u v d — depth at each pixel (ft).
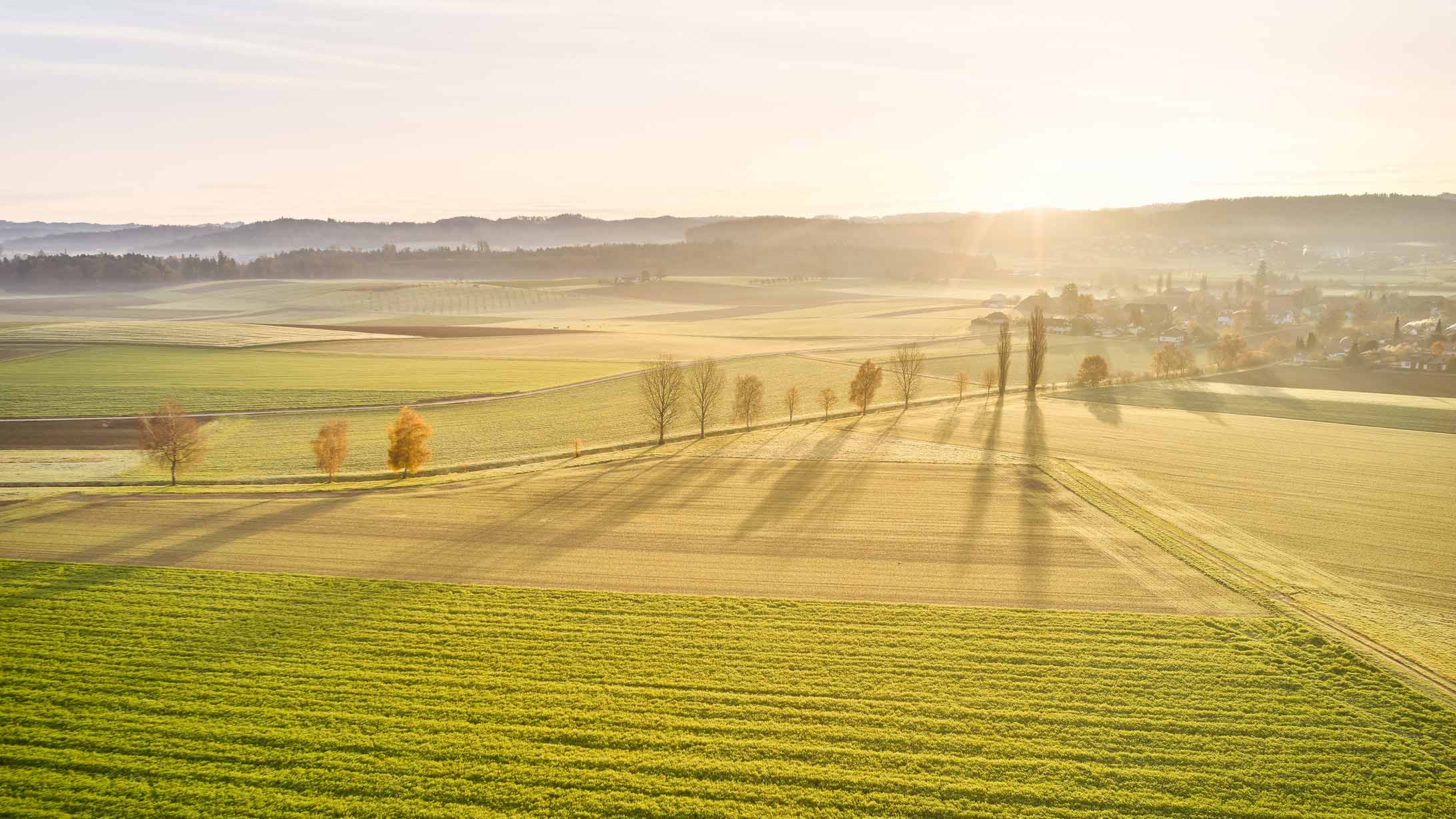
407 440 191.31
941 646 105.50
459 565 132.26
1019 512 162.30
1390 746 83.92
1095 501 169.07
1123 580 127.95
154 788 76.33
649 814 74.33
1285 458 213.25
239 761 80.48
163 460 186.19
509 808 74.59
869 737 85.40
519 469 196.03
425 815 73.51
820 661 101.35
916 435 237.04
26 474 193.67
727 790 77.36
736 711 90.07
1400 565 136.67
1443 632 109.81
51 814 72.90
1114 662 101.09
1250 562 135.74
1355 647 104.17
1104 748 83.66
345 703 90.74
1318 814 74.33
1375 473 198.70
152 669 97.30
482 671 98.12
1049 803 75.72
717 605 117.80
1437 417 274.16
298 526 150.00
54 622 109.09
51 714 87.51
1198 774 79.61
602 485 179.52
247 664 98.94
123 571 126.82
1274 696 93.20
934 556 138.10
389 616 112.68
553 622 111.75
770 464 198.90
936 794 77.00
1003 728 86.89
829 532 150.10
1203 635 108.58
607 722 87.76
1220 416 274.77
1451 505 171.63
